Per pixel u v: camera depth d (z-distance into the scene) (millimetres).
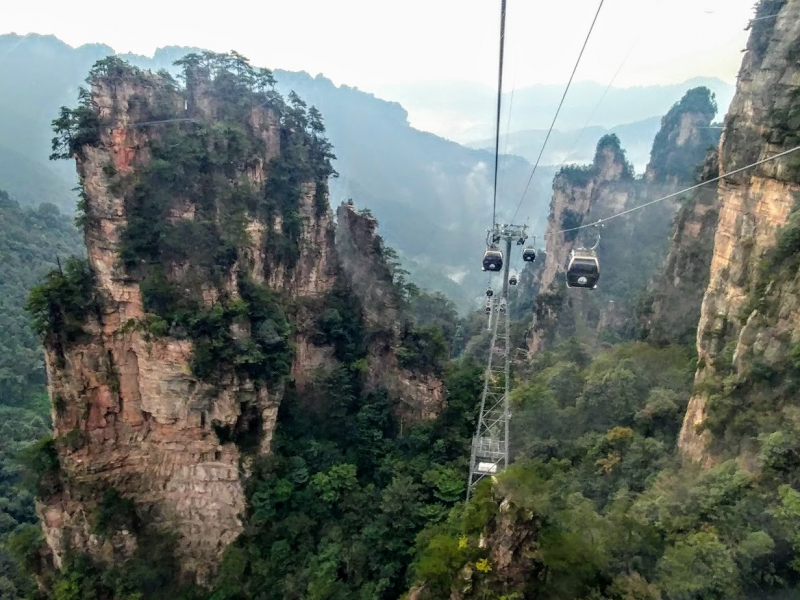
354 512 41469
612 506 20422
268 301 41625
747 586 14492
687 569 15352
